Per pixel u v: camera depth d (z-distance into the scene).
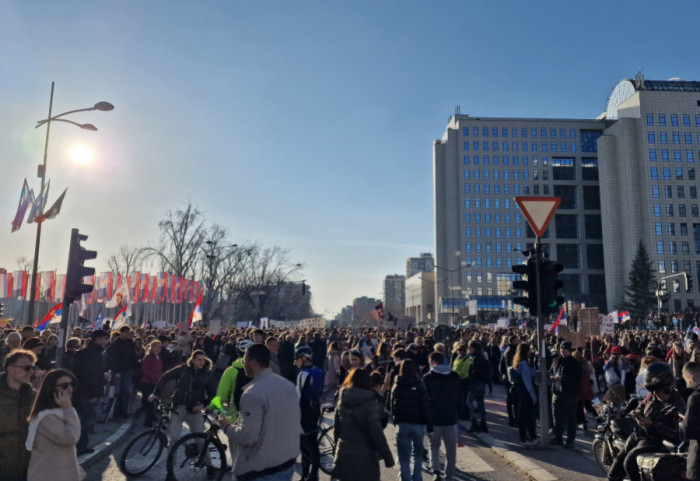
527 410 11.42
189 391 8.66
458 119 133.50
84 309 32.41
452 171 132.88
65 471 4.59
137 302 33.94
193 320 35.09
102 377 10.09
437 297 132.62
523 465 9.17
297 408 4.76
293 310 107.31
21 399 4.89
